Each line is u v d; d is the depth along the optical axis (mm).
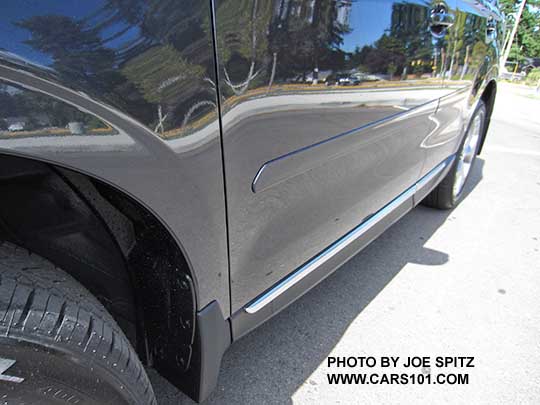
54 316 791
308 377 1676
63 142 686
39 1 632
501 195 3764
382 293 2230
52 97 655
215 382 1210
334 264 1659
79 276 1015
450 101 2414
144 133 784
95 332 858
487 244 2834
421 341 1906
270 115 1064
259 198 1127
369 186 1751
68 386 820
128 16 727
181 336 1107
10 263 822
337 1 1195
